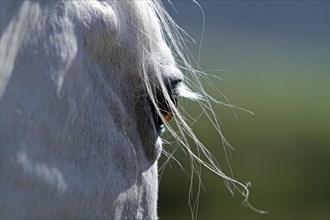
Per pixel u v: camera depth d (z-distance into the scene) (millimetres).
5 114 3021
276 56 39875
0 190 2992
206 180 18922
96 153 3279
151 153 3684
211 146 16203
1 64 3068
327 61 40344
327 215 20172
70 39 3195
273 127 21125
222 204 19047
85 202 3186
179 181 18859
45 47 3127
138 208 3582
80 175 3180
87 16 3266
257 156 19922
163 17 3736
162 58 3662
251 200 19562
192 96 3885
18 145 3006
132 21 3496
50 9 3186
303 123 21734
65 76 3148
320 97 26531
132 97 3574
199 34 17047
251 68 32812
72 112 3170
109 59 3438
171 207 18859
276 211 19609
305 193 20172
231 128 20188
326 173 20438
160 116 3586
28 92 3064
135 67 3533
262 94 24469
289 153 20562
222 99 19875
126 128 3521
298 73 33562
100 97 3348
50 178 3057
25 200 3010
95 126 3287
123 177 3436
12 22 3121
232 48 39812
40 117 3057
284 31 48281
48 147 3080
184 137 3707
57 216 3088
